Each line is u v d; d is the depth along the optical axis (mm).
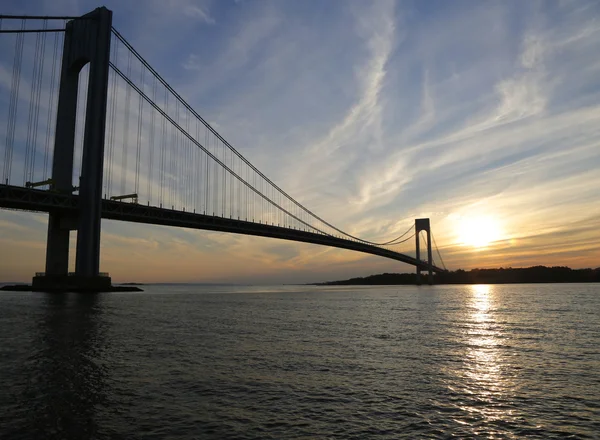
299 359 14992
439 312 37750
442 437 8062
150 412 9008
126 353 15383
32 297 48500
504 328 25375
